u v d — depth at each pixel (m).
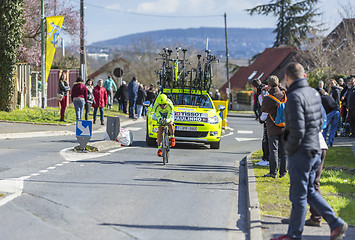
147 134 17.08
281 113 10.95
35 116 22.59
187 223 7.43
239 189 10.37
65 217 7.42
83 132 14.68
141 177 10.88
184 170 12.13
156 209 8.14
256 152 15.93
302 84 6.45
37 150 14.39
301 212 6.41
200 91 18.30
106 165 12.30
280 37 71.06
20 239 6.32
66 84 22.36
